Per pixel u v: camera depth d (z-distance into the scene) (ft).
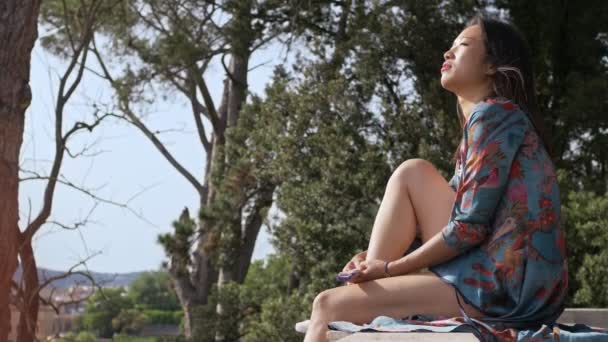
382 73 44.47
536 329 8.21
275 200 43.86
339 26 50.93
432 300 8.37
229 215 52.42
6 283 24.84
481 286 8.29
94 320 61.00
